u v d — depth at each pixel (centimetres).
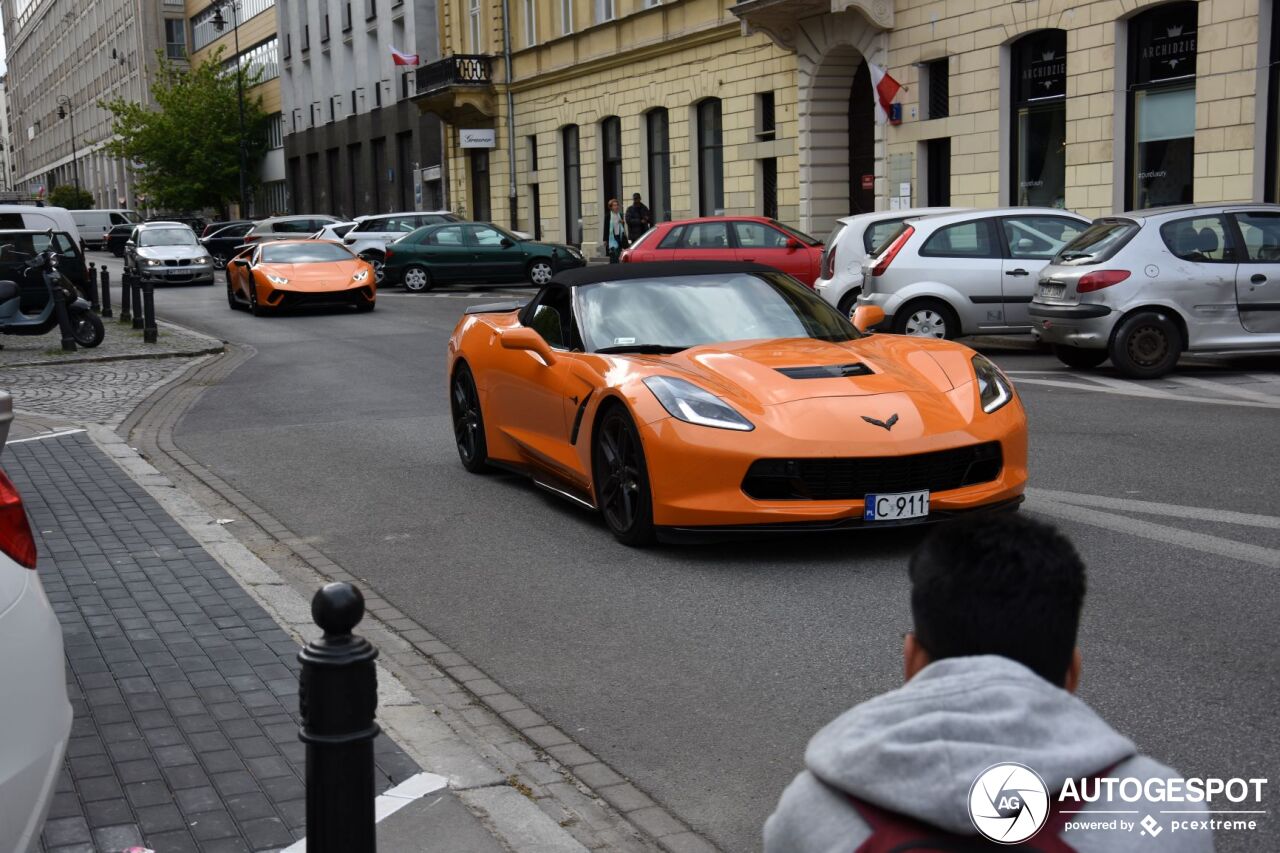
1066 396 1175
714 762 413
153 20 9062
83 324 1859
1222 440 916
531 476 828
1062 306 1308
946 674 140
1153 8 1989
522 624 566
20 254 1844
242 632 542
